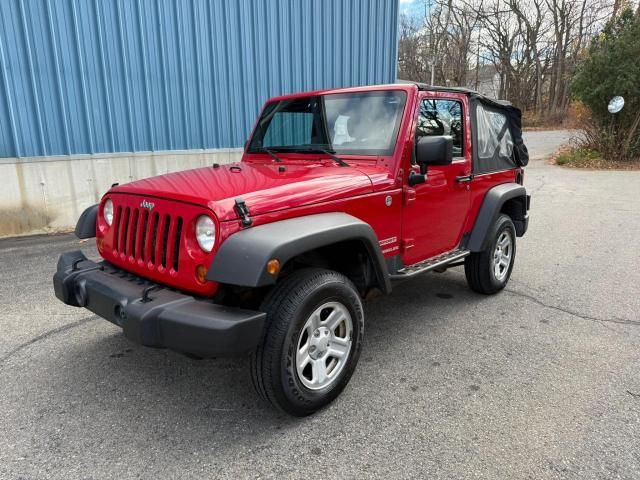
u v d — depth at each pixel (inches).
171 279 102.6
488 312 169.6
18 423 105.6
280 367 98.9
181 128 331.3
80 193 291.6
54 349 139.8
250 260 90.3
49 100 274.2
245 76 359.3
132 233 112.6
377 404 113.6
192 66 329.7
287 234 96.3
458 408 111.6
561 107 1685.5
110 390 119.0
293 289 101.2
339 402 114.7
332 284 106.7
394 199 129.9
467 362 133.6
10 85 260.5
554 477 89.4
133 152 309.9
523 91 1836.9
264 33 364.8
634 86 576.7
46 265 217.9
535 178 534.9
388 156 130.7
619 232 287.0
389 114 135.7
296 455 96.0
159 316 93.4
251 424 106.1
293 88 391.5
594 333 151.6
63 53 275.3
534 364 132.2
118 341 145.1
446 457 95.0
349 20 422.3
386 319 164.2
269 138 162.6
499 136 187.2
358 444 99.2
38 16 264.4
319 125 148.1
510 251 189.0
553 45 1747.0
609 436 101.0
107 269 119.0
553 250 251.0
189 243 99.0
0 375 125.3
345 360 114.3
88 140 291.1
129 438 100.9
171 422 106.5
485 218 171.0
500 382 122.9
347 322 114.0
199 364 132.2
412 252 141.6
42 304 172.7
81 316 162.7
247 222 96.5
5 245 253.4
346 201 116.4
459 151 160.1
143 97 310.5
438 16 1581.0
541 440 99.8
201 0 326.6
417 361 134.4
